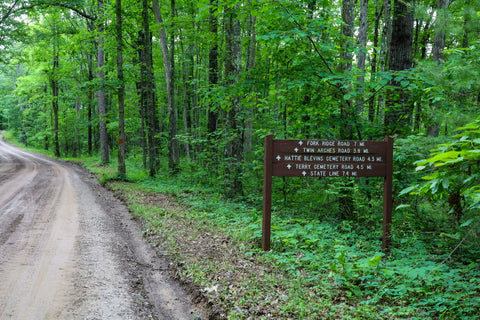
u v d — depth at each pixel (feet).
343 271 16.16
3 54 84.89
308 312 13.14
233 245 22.29
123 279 17.54
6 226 26.66
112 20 59.52
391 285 15.33
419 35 55.06
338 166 21.04
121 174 56.03
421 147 18.40
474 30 13.08
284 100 29.27
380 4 61.16
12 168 75.72
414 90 23.40
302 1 24.07
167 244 22.86
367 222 25.50
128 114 86.38
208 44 48.37
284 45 26.30
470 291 13.60
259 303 14.14
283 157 21.06
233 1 24.86
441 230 20.02
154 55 79.46
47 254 20.75
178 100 85.61
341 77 23.11
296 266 18.08
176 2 67.56
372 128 26.30
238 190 38.65
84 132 131.75
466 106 14.98
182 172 58.29
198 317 14.19
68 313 13.91
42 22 104.32
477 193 10.36
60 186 49.14
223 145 42.57
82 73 111.34
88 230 26.43
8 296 15.23
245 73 27.91
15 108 184.96
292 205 32.22
